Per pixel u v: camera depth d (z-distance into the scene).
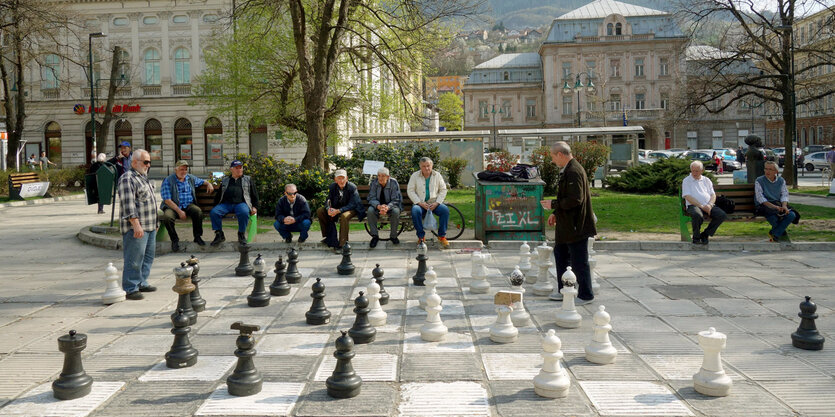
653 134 77.25
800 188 29.31
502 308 6.14
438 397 4.62
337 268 9.69
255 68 29.33
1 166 32.41
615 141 31.88
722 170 46.75
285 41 27.88
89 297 8.26
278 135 35.00
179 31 47.00
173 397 4.68
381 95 30.41
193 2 46.06
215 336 6.34
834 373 5.18
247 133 45.12
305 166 18.97
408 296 8.12
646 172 25.78
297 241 12.44
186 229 14.17
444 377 5.05
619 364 5.40
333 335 6.34
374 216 12.06
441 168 25.89
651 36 76.38
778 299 7.89
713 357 4.75
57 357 5.72
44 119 48.12
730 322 6.80
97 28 47.41
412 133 31.12
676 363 5.42
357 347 5.91
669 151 49.34
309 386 4.88
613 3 80.62
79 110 47.44
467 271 9.88
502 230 12.51
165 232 12.41
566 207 7.48
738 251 11.80
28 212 21.27
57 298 8.20
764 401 4.57
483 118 88.75
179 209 11.87
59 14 33.12
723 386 4.64
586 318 6.96
